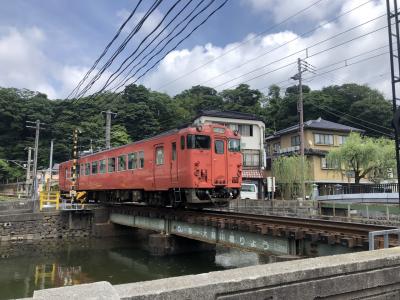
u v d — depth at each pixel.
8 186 58.59
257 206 25.69
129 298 2.26
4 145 57.78
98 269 16.31
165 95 49.81
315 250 9.13
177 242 17.44
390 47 6.96
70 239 23.44
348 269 3.20
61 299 2.13
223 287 2.58
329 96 51.34
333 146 38.75
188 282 2.55
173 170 14.31
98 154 22.55
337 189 30.52
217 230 12.75
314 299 3.00
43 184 49.12
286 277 2.85
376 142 31.64
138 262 17.27
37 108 57.00
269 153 43.62
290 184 31.67
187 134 13.68
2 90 59.25
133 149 17.80
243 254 18.52
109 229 23.33
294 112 51.66
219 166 14.05
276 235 9.88
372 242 5.04
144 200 17.81
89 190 24.84
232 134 14.61
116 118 43.97
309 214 21.72
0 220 22.02
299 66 28.59
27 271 16.02
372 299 3.35
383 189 27.09
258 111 52.88
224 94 54.41
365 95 51.69
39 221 23.12
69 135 47.50
